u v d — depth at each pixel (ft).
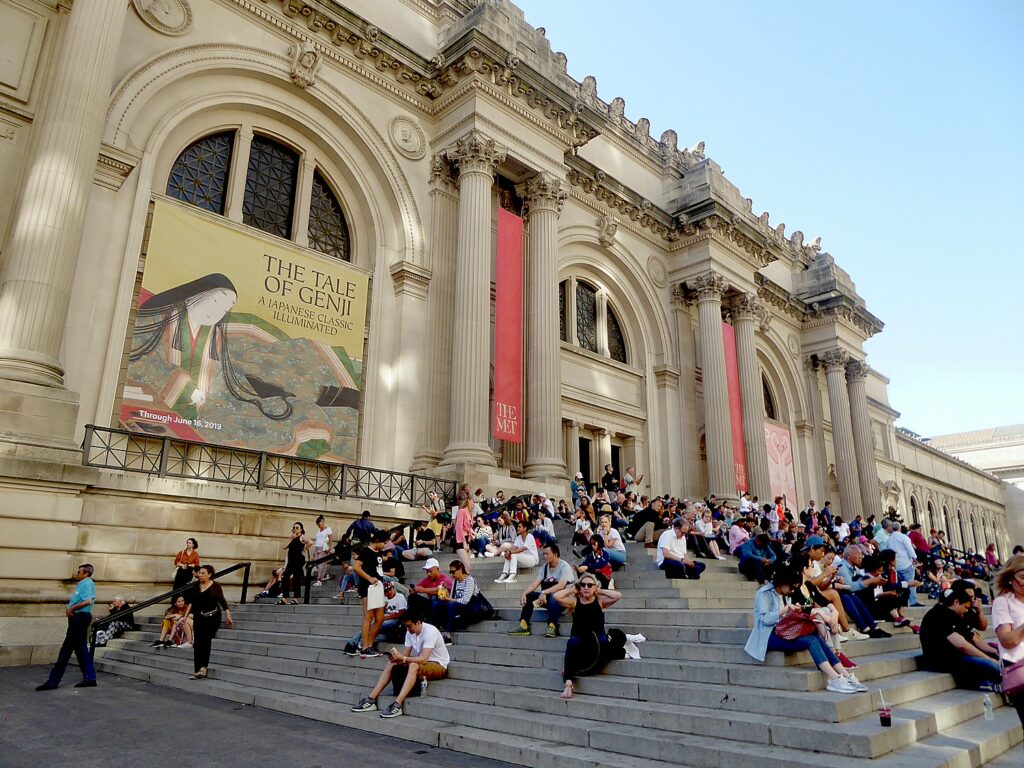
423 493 59.21
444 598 33.45
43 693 28.81
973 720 23.35
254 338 56.29
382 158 68.08
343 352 62.03
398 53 69.67
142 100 52.80
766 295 118.52
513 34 72.95
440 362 66.28
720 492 88.38
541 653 27.22
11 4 48.49
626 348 94.53
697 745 18.60
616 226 91.30
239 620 42.42
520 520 47.85
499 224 72.18
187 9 57.06
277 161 64.08
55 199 42.32
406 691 25.16
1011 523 244.22
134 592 42.11
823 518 80.84
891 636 34.12
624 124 101.30
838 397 123.75
